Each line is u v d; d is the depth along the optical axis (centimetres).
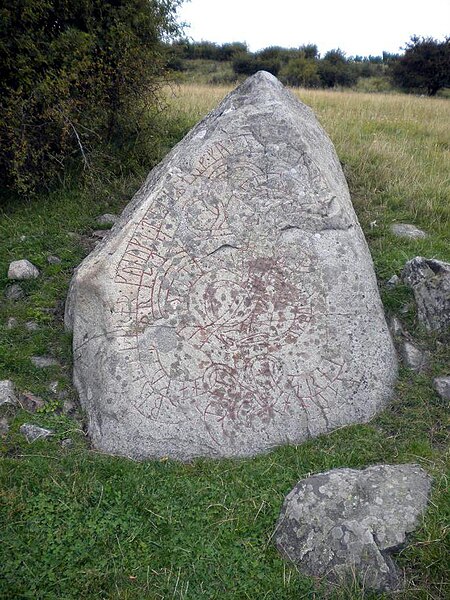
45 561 312
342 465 366
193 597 298
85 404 410
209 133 430
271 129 421
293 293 411
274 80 468
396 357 438
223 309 406
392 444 381
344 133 876
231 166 415
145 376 398
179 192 411
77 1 680
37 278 540
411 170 739
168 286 406
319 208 419
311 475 353
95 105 691
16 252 574
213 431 393
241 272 409
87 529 329
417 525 315
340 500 327
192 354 402
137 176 705
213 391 398
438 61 2439
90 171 667
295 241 413
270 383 402
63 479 357
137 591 301
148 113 778
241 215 411
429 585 297
